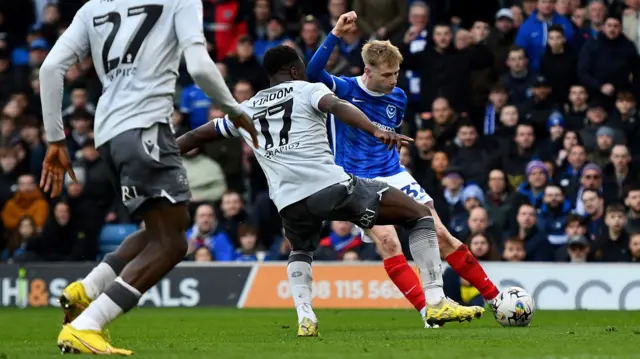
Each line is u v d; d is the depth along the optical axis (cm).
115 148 1512
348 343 1705
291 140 1828
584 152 3684
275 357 1442
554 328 2120
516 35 4156
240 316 3050
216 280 3500
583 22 4253
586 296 3216
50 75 1523
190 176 3866
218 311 3319
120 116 1512
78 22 1559
